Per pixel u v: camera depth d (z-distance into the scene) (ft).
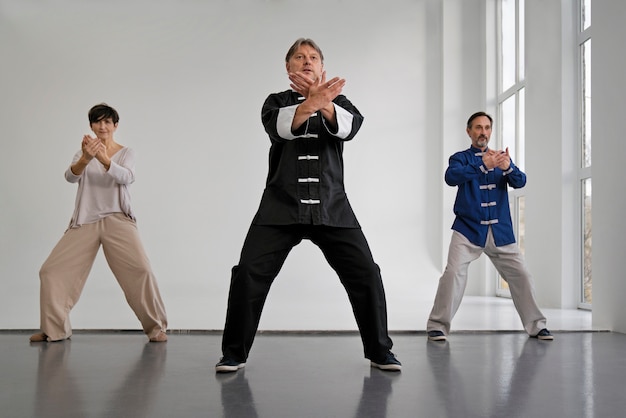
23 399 7.17
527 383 8.16
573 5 19.89
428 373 8.82
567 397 7.37
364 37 27.81
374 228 27.45
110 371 8.96
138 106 27.20
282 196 8.77
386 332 9.07
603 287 14.61
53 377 8.50
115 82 27.25
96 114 12.78
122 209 12.64
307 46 9.05
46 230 26.76
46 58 27.14
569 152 19.79
